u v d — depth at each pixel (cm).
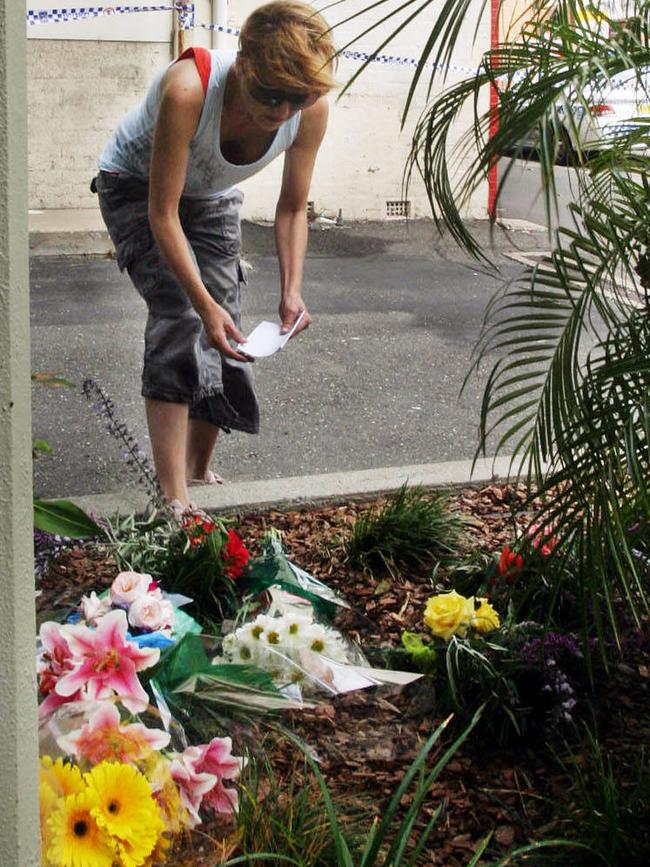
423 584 387
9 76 157
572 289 284
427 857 256
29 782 174
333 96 1264
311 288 974
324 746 288
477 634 309
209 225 426
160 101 383
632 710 310
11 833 172
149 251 420
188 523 370
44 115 1186
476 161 253
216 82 379
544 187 226
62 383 320
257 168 410
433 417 646
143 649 237
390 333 830
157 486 404
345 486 473
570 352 278
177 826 222
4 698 169
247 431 471
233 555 347
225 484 472
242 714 269
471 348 794
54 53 1173
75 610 311
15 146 159
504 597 338
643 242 264
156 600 277
